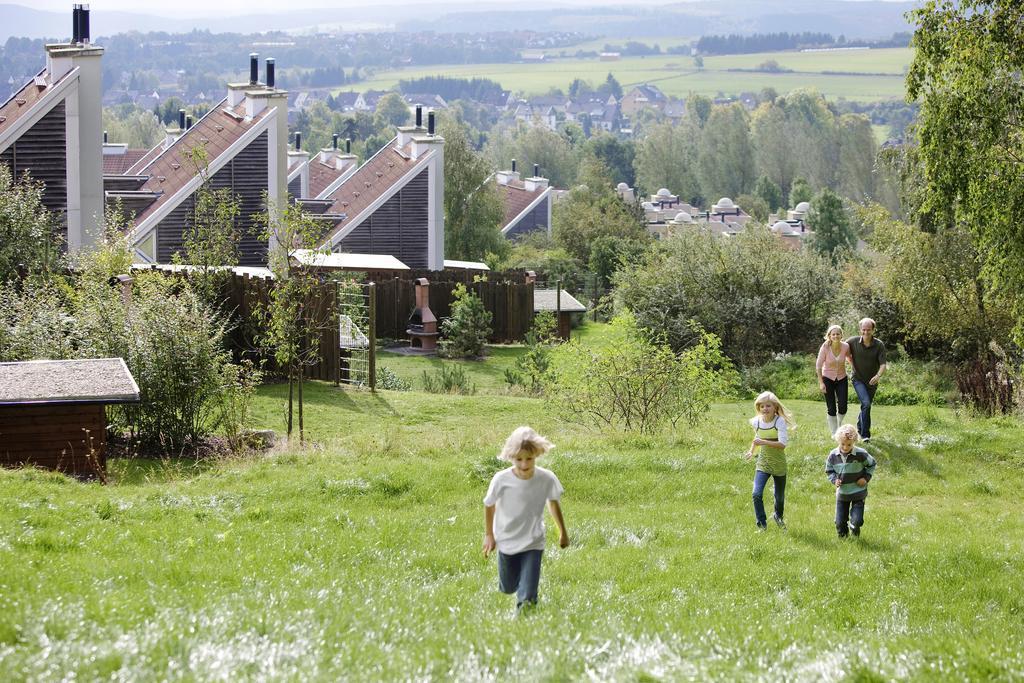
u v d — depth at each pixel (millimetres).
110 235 34062
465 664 7379
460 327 42031
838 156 195500
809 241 102125
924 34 21844
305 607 9031
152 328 22719
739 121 191875
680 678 7176
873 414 28828
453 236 89312
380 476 17594
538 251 94812
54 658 6746
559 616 9156
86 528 13078
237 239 33875
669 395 23672
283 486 17188
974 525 15484
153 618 8008
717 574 12148
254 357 31828
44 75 45656
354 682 6895
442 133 89562
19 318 23984
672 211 156500
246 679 6699
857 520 14414
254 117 57875
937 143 21984
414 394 30391
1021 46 21172
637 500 17438
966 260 37062
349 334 32531
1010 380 25875
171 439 22438
